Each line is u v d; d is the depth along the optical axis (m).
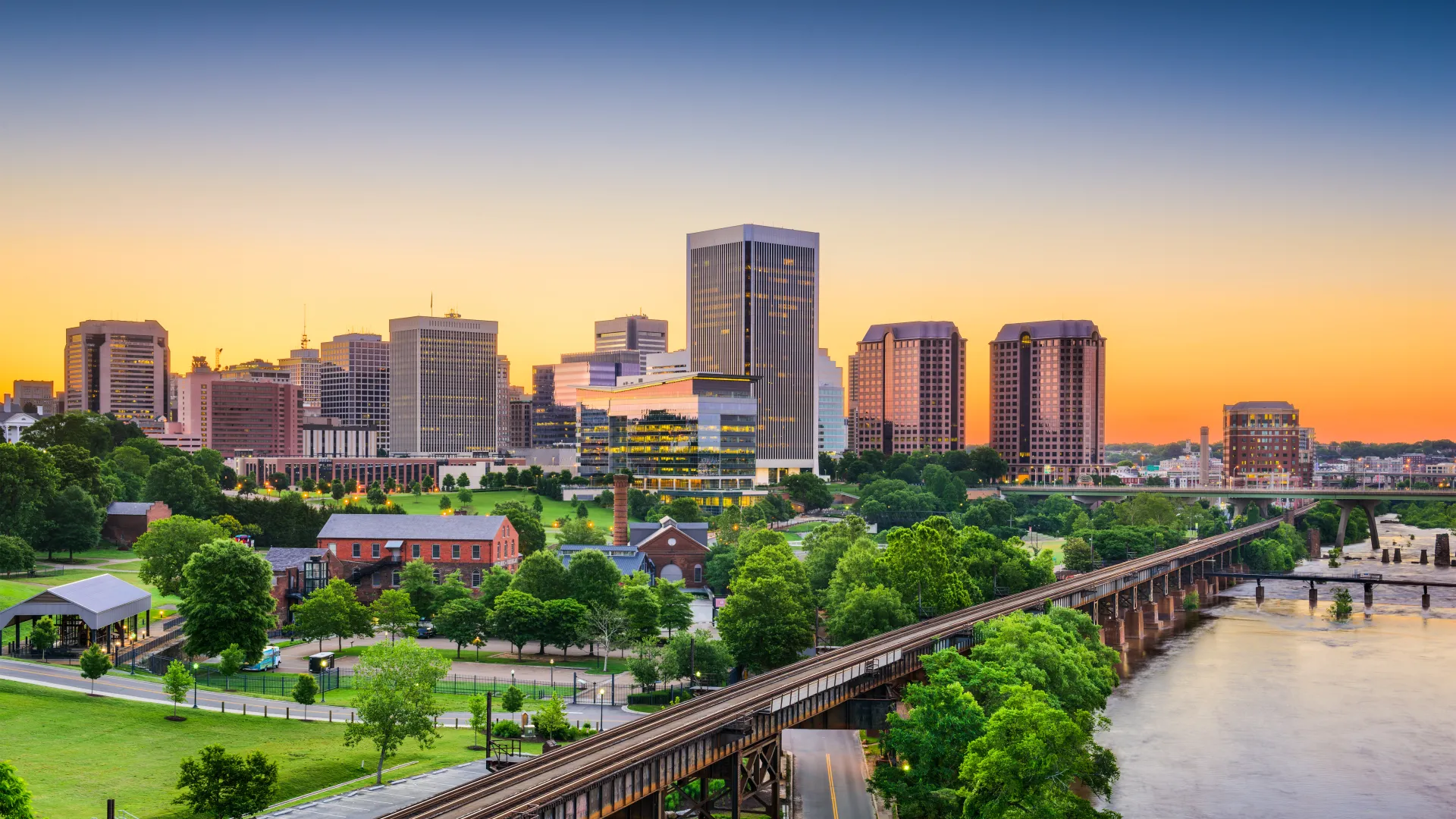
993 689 121.94
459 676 169.62
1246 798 135.12
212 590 163.25
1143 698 183.75
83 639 164.50
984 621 169.75
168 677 130.62
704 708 117.19
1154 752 153.12
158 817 96.94
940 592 192.25
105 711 128.75
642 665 156.62
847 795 128.25
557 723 130.62
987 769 94.31
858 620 174.12
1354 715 172.25
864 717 132.25
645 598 186.62
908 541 195.00
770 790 122.81
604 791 89.19
